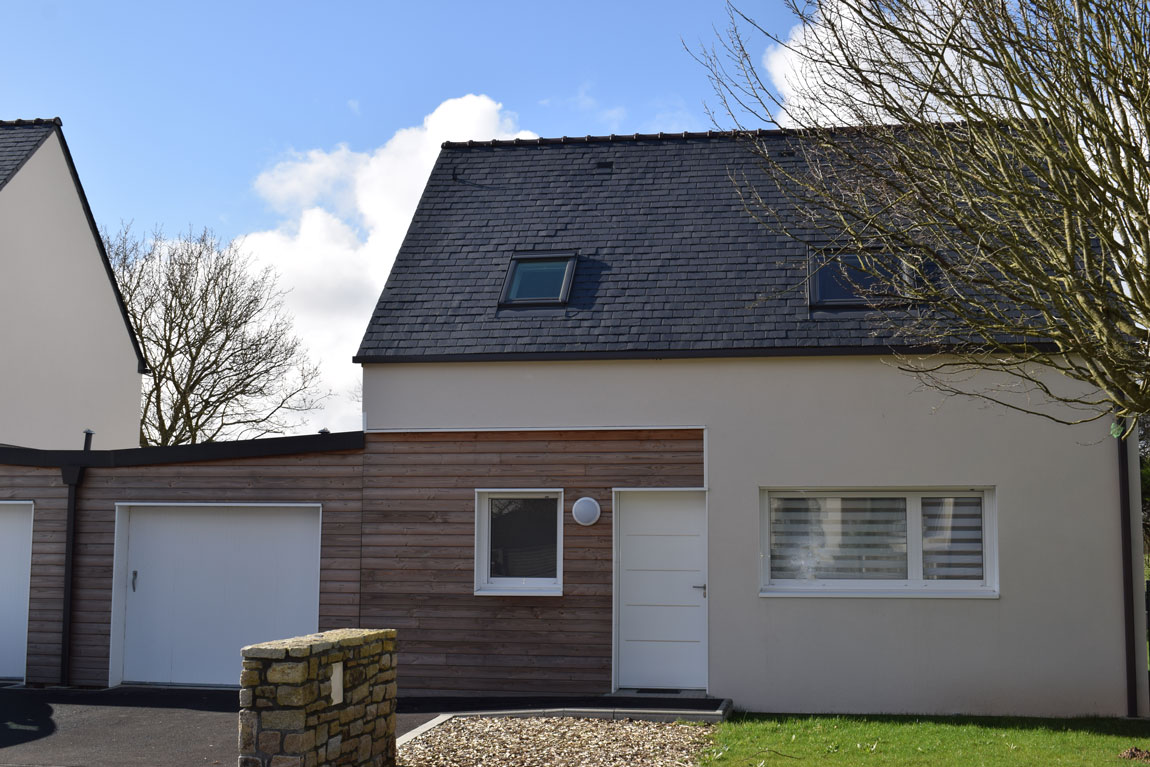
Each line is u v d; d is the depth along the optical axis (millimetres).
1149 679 10938
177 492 12711
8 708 11234
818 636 11289
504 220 13789
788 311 11977
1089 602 11000
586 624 11711
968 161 8047
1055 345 10875
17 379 16578
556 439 11961
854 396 11500
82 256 18766
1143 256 7941
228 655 12586
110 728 10266
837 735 9695
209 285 26922
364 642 8211
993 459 11242
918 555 11492
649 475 11750
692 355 11672
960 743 9344
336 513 12297
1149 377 7625
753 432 11609
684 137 14797
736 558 11484
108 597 12703
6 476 13016
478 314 12492
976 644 11094
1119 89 7621
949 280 8969
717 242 12984
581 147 14961
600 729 9898
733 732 9805
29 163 17031
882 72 8281
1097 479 11102
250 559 12641
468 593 11930
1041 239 8031
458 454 12117
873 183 8938
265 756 7242
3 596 12992
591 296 12492
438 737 9555
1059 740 9484
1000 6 7820
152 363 26297
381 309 12695
